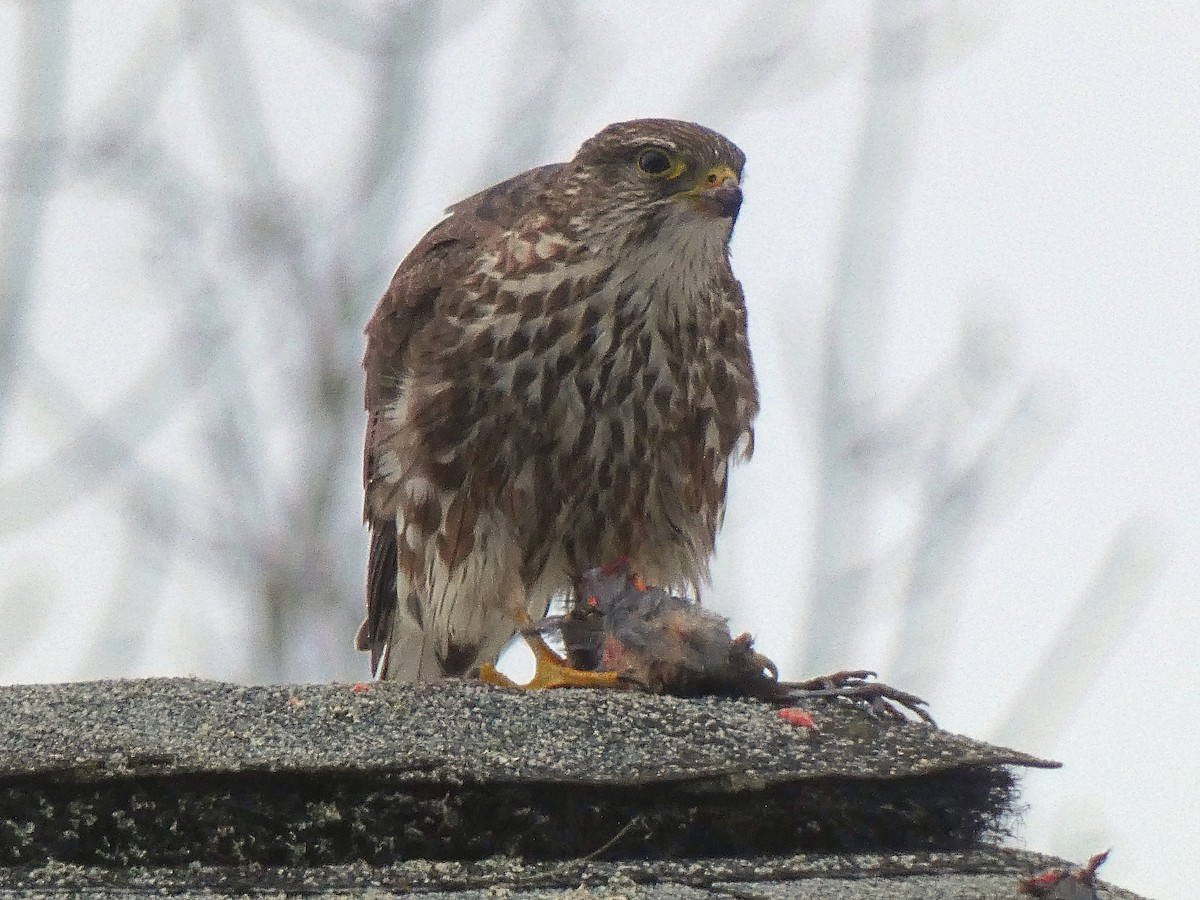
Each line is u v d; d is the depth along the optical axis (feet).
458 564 35.86
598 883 18.31
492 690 21.07
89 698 20.43
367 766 18.86
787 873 18.62
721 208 34.58
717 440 36.19
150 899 17.83
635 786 19.13
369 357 38.40
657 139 34.94
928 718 22.88
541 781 18.99
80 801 18.66
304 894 17.98
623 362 34.88
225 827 18.72
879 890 18.04
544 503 35.50
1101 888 18.37
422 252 36.99
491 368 35.01
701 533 36.60
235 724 19.72
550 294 34.81
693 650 24.29
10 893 17.90
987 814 20.01
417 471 35.86
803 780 19.42
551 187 35.91
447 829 18.92
